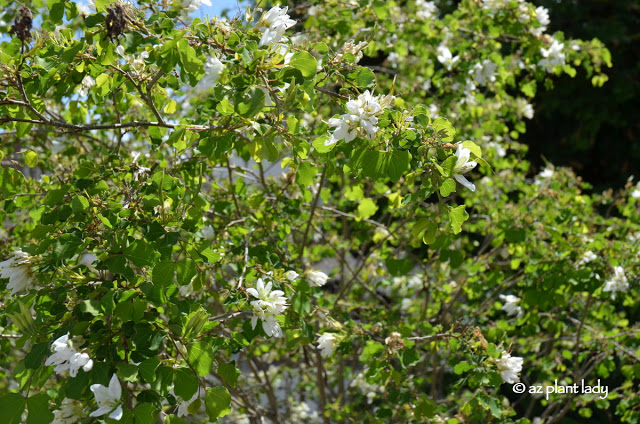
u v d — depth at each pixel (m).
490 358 2.35
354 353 3.99
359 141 1.74
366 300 4.32
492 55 3.74
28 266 1.79
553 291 3.17
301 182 2.22
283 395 4.97
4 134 2.49
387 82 3.97
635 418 3.32
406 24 3.89
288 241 3.34
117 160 2.36
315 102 2.13
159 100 2.38
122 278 1.82
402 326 3.12
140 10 1.96
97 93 2.26
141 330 1.68
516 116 4.45
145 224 1.83
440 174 1.69
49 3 1.89
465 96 4.05
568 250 3.13
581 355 3.61
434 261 4.05
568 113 7.35
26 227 2.88
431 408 2.58
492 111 4.16
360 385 3.77
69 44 1.95
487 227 3.75
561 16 7.35
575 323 3.80
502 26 3.83
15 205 2.49
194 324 1.71
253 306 2.00
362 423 3.52
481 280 3.60
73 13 1.92
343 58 2.05
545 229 3.21
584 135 7.54
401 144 1.72
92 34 1.80
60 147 3.12
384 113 1.75
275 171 4.68
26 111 2.08
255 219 2.91
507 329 3.44
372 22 3.49
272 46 1.82
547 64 3.85
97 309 1.65
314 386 4.47
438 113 3.82
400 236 3.50
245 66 1.81
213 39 1.91
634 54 7.47
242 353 3.71
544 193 3.70
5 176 2.16
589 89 7.33
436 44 3.97
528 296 3.18
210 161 2.26
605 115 7.32
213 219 3.04
